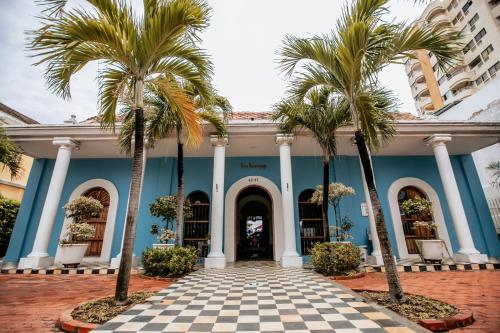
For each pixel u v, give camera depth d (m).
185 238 10.21
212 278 6.11
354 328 2.83
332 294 4.43
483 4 24.39
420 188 10.84
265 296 4.32
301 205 10.74
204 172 10.98
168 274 6.48
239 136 9.16
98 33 3.72
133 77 4.68
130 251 4.01
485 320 3.23
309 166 11.12
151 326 2.93
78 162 11.05
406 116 11.30
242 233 14.62
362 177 10.73
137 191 4.18
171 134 8.75
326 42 4.63
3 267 8.09
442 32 4.02
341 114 6.76
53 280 6.52
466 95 25.92
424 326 2.99
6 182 14.42
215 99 7.04
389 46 4.05
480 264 7.57
